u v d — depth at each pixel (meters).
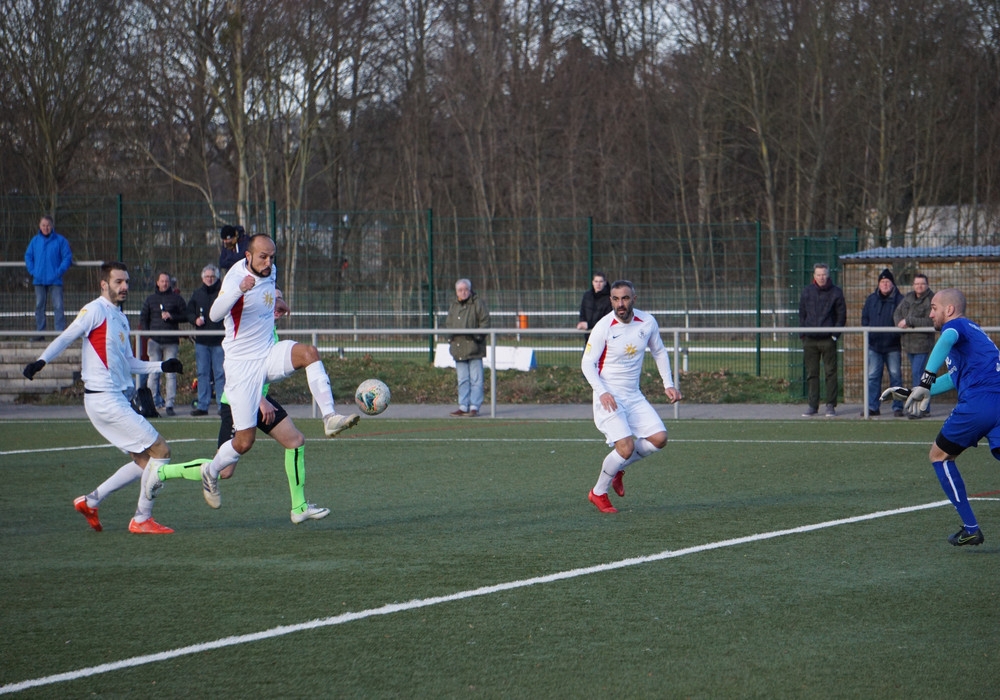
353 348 51.22
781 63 83.25
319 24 74.19
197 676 11.58
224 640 12.80
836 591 14.83
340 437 32.84
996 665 11.80
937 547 17.47
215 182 96.12
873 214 79.62
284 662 12.01
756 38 82.75
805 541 18.00
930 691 11.03
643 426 20.78
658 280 52.38
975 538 17.06
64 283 51.72
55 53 74.75
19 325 51.72
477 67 92.38
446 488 23.69
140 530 19.00
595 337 20.69
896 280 43.47
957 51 78.06
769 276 51.28
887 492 22.66
